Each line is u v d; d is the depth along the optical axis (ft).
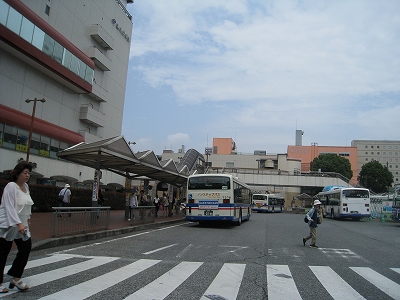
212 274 21.53
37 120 88.43
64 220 32.48
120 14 139.23
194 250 31.22
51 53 89.15
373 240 45.11
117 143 46.21
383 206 115.96
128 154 48.60
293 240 41.91
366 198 96.58
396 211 82.99
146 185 78.69
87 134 110.32
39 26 83.92
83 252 27.76
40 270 20.52
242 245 35.81
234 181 59.67
